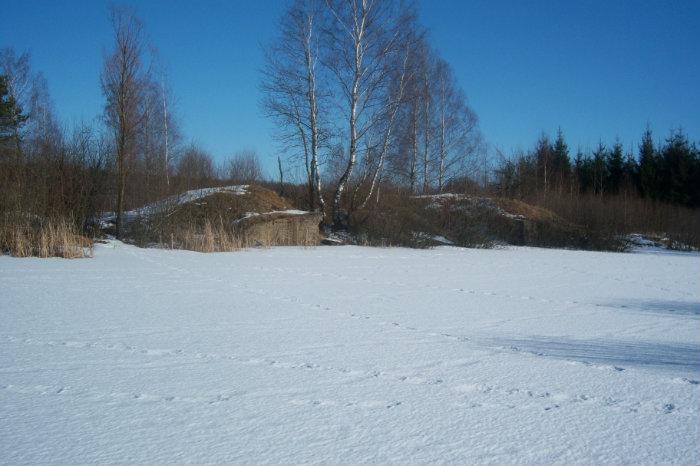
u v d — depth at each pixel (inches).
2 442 171.6
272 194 1074.1
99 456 163.8
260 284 503.2
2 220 678.5
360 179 1105.4
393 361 263.3
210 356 265.4
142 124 935.7
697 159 2108.8
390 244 995.3
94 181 831.7
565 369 257.6
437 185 1446.9
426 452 170.6
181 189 991.6
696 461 168.7
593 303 461.4
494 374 246.8
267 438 177.6
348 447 172.6
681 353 293.7
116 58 846.5
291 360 261.6
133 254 717.3
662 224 1621.6
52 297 411.2
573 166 2271.2
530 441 179.8
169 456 164.4
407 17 1037.8
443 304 430.0
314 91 1047.0
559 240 1206.9
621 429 190.4
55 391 214.5
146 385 223.0
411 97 1079.0
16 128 1259.2
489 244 1087.6
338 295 456.4
